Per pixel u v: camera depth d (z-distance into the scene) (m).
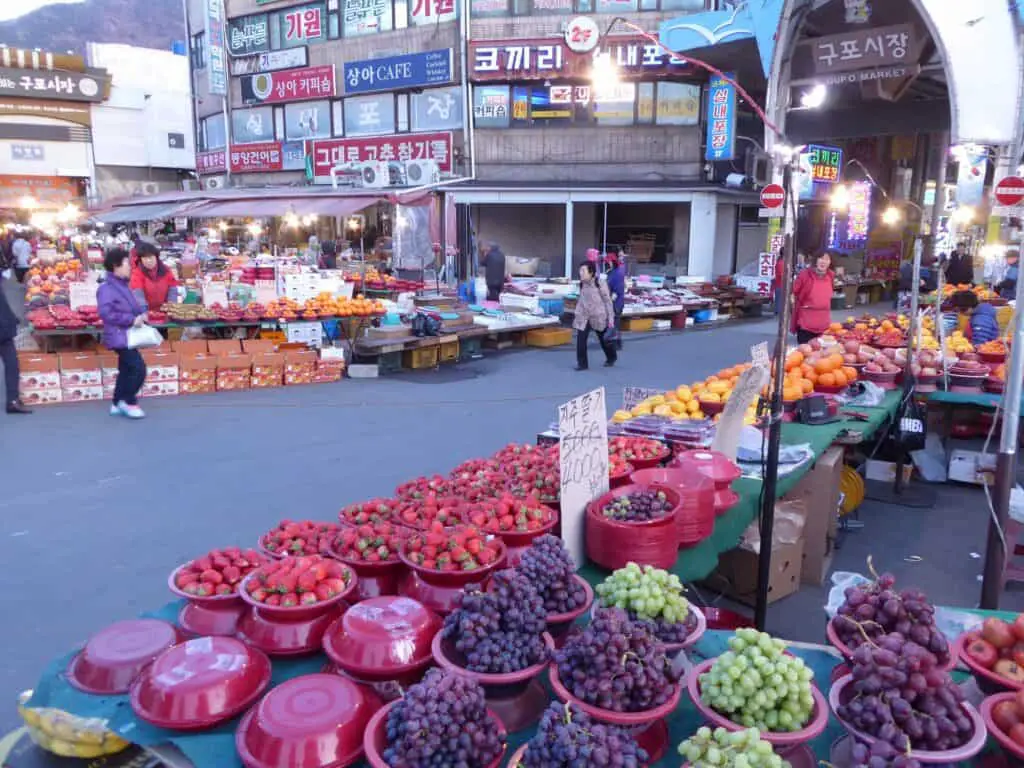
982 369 5.73
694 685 1.70
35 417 7.71
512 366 11.05
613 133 19.83
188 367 8.94
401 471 6.05
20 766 2.15
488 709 1.67
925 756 1.46
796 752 1.63
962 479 5.94
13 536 4.66
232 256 18.44
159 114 34.62
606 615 1.66
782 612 3.97
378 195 13.80
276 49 24.31
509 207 21.36
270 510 5.14
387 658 1.80
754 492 3.27
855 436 4.48
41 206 31.38
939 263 5.66
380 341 10.23
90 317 8.57
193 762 1.66
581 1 19.44
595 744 1.38
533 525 2.44
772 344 13.07
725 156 16.95
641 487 2.72
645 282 17.06
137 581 4.07
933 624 1.80
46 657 3.32
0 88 30.27
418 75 21.14
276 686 1.88
